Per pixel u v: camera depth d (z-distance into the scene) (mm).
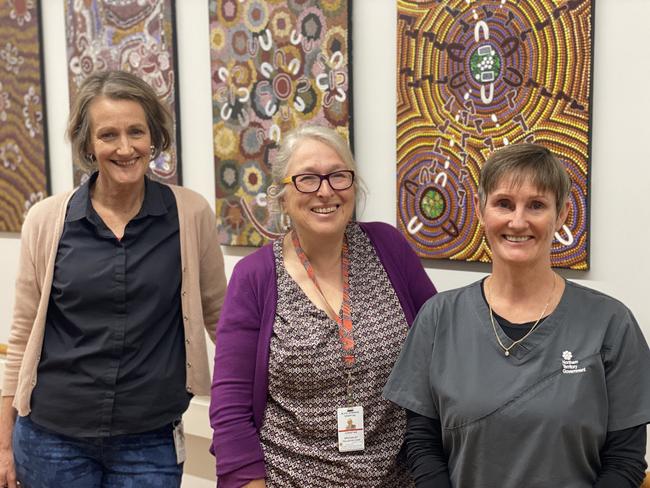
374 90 2205
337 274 1629
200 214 1867
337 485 1503
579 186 1845
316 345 1504
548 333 1318
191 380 1802
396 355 1547
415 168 2115
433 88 2053
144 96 1732
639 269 1813
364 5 2191
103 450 1757
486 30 1944
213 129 2537
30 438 1787
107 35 2766
